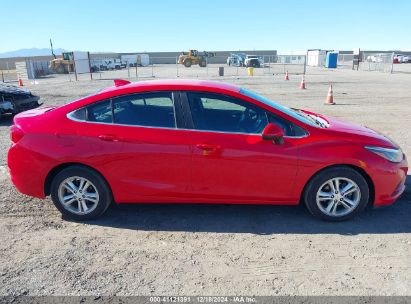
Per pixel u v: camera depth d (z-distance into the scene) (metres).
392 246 3.54
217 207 4.42
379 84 22.42
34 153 3.87
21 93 10.89
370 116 10.88
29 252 3.43
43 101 14.95
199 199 3.94
